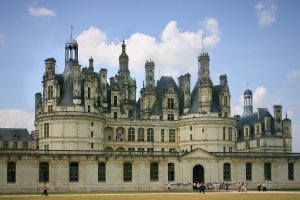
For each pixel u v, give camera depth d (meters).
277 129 160.88
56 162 118.50
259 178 133.38
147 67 151.38
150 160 125.75
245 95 188.50
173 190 121.38
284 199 82.00
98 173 121.62
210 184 124.62
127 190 122.00
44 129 129.75
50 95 130.00
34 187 115.94
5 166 114.38
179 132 146.25
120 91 150.38
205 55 142.75
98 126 132.38
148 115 148.50
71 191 117.12
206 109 139.75
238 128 177.62
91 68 142.25
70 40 135.50
